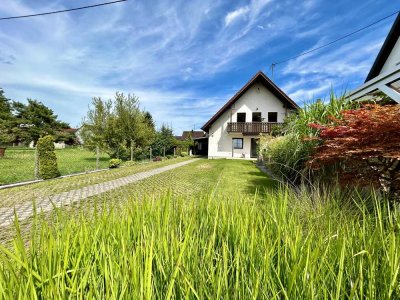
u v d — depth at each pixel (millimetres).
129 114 17391
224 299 938
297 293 949
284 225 1384
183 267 1020
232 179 7840
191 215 1576
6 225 3656
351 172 3326
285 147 6301
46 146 8750
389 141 2781
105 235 1271
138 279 904
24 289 887
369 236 1279
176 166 13812
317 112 5078
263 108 20531
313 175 4484
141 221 1439
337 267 1111
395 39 8836
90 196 5754
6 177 8492
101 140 16875
